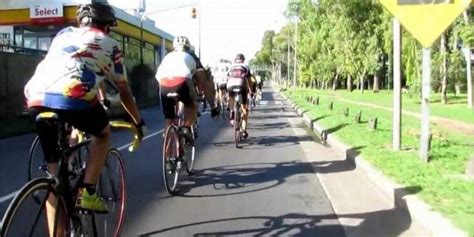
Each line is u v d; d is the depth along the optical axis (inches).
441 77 1296.8
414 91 1295.5
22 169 385.4
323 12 2299.5
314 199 291.1
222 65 851.4
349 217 255.6
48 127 152.9
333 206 275.9
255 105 1259.2
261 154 460.1
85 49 160.2
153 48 1820.9
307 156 450.0
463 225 214.1
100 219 195.2
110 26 176.7
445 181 301.4
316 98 1293.1
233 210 267.0
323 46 2455.7
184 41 323.9
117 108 410.6
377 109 1052.5
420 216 241.8
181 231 231.3
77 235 167.2
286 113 1043.3
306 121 829.8
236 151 478.6
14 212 138.6
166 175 295.1
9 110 837.2
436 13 360.5
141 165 397.7
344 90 2842.0
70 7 1191.6
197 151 474.6
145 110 1320.1
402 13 362.9
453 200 257.3
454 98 1467.8
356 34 2058.3
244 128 530.3
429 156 382.3
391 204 280.4
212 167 389.7
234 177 352.2
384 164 358.0
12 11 1210.0
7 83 831.7
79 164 176.6
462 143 473.1
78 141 191.0
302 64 3129.9
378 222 247.3
